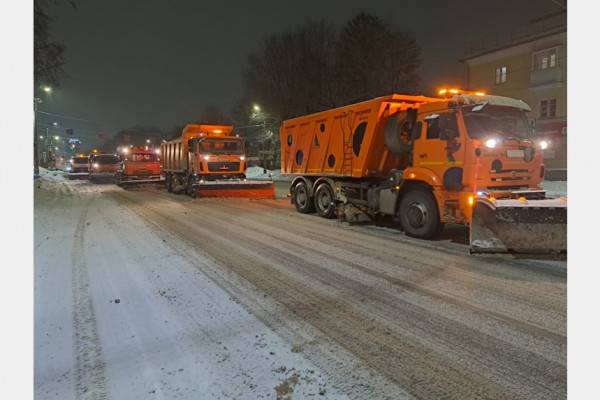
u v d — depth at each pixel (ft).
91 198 60.08
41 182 101.81
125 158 87.92
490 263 20.92
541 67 89.10
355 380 10.17
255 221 36.09
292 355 11.48
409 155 29.32
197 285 17.78
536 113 90.89
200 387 10.00
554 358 11.06
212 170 57.72
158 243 26.50
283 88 123.24
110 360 11.43
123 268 20.68
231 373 10.61
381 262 21.39
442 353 11.48
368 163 32.55
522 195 23.99
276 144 142.82
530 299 15.61
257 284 17.83
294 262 21.53
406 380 10.14
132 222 35.53
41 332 13.29
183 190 69.92
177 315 14.52
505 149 24.30
